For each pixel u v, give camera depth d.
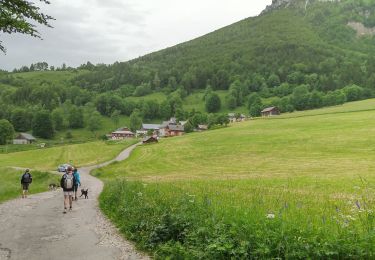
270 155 72.38
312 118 123.50
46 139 182.12
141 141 143.12
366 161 55.81
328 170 49.09
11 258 11.53
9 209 22.86
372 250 7.98
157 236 12.21
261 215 10.92
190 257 10.16
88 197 29.78
